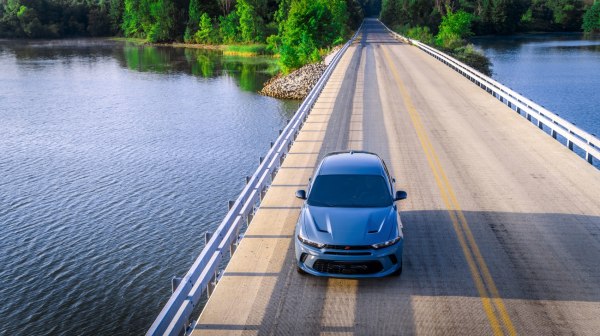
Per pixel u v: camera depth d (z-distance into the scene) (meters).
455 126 20.70
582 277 8.48
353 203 8.74
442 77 36.25
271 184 13.65
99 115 42.09
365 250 7.81
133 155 30.02
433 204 11.95
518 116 22.70
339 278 8.12
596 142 14.59
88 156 30.05
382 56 53.75
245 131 35.31
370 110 24.47
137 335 13.38
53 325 13.77
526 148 17.14
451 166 15.10
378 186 9.05
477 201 12.12
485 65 66.81
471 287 8.20
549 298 7.85
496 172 14.46
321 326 7.22
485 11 159.75
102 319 14.04
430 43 85.12
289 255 9.43
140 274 16.41
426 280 8.44
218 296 8.06
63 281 16.05
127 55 104.12
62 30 168.50
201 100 48.41
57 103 48.22
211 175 26.09
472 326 7.14
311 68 55.72
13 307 14.60
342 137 18.97
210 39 131.75
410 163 15.46
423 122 21.55
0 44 140.62
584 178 13.83
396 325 7.20
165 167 27.56
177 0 144.62
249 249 9.70
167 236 19.16
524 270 8.73
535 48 109.38
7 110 44.88
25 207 22.22
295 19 86.00
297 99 48.53
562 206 11.76
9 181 25.77
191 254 17.73
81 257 17.59
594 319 7.27
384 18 195.62
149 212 21.44
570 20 168.75
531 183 13.44
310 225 8.29
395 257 7.97
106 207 22.06
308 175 14.39
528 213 11.34
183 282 7.03
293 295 8.05
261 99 48.59
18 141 33.91
